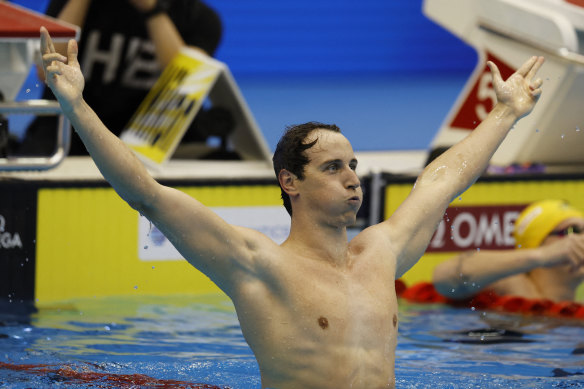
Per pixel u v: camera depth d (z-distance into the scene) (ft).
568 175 72.08
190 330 52.75
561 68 68.54
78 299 62.18
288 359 34.58
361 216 69.00
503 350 48.98
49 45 32.78
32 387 38.58
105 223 63.62
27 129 70.28
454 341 51.11
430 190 39.09
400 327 54.70
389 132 150.82
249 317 34.94
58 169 66.64
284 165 36.65
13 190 61.36
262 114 159.53
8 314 56.49
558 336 52.47
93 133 32.48
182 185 65.21
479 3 74.28
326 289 35.17
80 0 70.90
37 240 62.18
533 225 62.18
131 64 73.31
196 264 34.47
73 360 44.57
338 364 34.45
